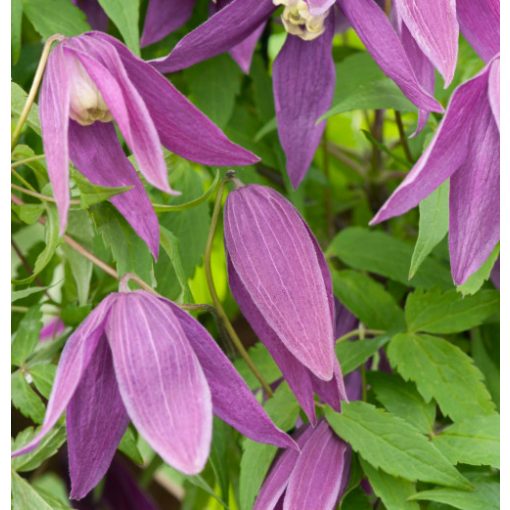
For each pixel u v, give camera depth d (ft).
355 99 1.32
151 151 1.14
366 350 1.37
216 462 1.37
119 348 1.16
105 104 1.18
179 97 1.19
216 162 1.22
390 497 1.30
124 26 1.29
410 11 1.20
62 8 1.36
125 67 1.19
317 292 1.24
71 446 1.20
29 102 1.19
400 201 1.17
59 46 1.18
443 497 1.28
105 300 1.19
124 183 1.23
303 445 1.31
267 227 1.25
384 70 1.24
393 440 1.29
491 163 1.21
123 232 1.30
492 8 1.24
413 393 1.37
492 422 1.33
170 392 1.15
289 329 1.23
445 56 1.18
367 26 1.24
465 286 1.31
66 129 1.13
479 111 1.21
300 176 1.35
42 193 1.29
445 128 1.18
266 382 1.37
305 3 1.30
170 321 1.17
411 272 1.26
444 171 1.20
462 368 1.36
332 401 1.25
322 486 1.28
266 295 1.24
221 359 1.19
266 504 1.27
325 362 1.22
